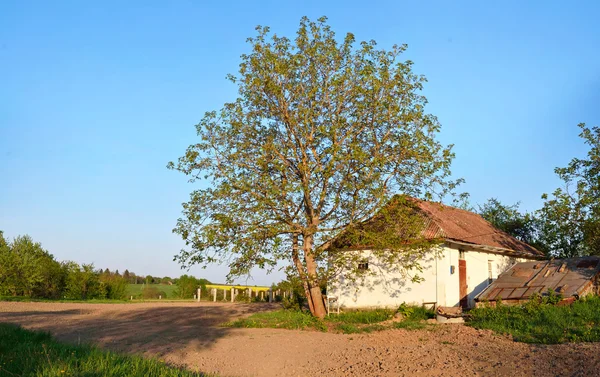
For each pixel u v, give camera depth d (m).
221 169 20.23
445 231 22.91
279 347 15.55
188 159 20.03
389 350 14.48
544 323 15.72
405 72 20.39
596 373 10.38
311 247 20.94
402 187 20.95
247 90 20.48
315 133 20.55
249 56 20.70
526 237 33.75
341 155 19.30
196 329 19.70
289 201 19.98
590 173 24.41
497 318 17.17
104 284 44.62
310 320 20.91
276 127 20.95
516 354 12.72
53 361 10.84
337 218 20.69
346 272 24.39
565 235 27.97
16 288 40.97
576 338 13.55
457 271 23.55
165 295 51.06
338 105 20.36
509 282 20.38
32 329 18.09
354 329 18.84
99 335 17.53
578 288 18.06
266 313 23.77
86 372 9.98
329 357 14.16
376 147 20.16
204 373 11.93
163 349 15.06
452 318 19.23
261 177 19.61
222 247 19.59
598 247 25.16
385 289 23.53
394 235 19.98
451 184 20.70
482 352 13.27
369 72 20.11
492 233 28.42
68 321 21.81
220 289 47.38
